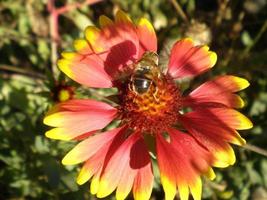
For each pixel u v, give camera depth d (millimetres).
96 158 96
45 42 155
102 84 104
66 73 100
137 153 98
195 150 97
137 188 94
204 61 109
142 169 96
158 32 159
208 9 180
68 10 155
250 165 138
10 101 135
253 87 153
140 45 107
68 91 104
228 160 93
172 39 130
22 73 154
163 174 92
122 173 96
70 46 146
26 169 127
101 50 105
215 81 106
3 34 154
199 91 107
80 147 96
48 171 113
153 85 104
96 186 94
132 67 106
